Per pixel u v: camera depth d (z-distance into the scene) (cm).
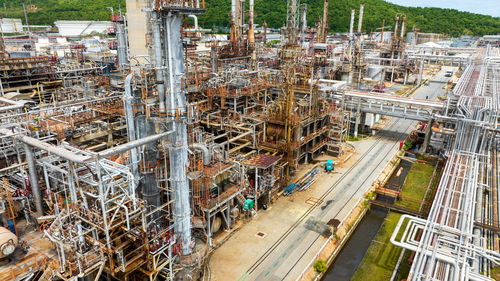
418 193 4759
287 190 4531
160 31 2522
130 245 2581
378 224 4125
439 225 2920
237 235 3653
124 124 4434
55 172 2953
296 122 4662
